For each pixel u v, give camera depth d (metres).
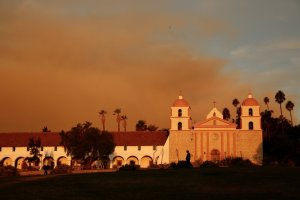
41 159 109.50
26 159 110.19
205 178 42.62
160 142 107.75
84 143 97.31
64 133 100.62
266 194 32.44
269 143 109.56
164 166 88.31
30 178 46.31
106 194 32.97
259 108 102.56
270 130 128.62
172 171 51.66
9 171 66.31
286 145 102.69
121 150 108.00
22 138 113.12
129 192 33.91
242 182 39.19
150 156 107.12
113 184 38.78
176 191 34.41
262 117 132.50
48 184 39.06
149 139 108.94
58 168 79.62
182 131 103.62
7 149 111.19
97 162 103.00
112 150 102.50
